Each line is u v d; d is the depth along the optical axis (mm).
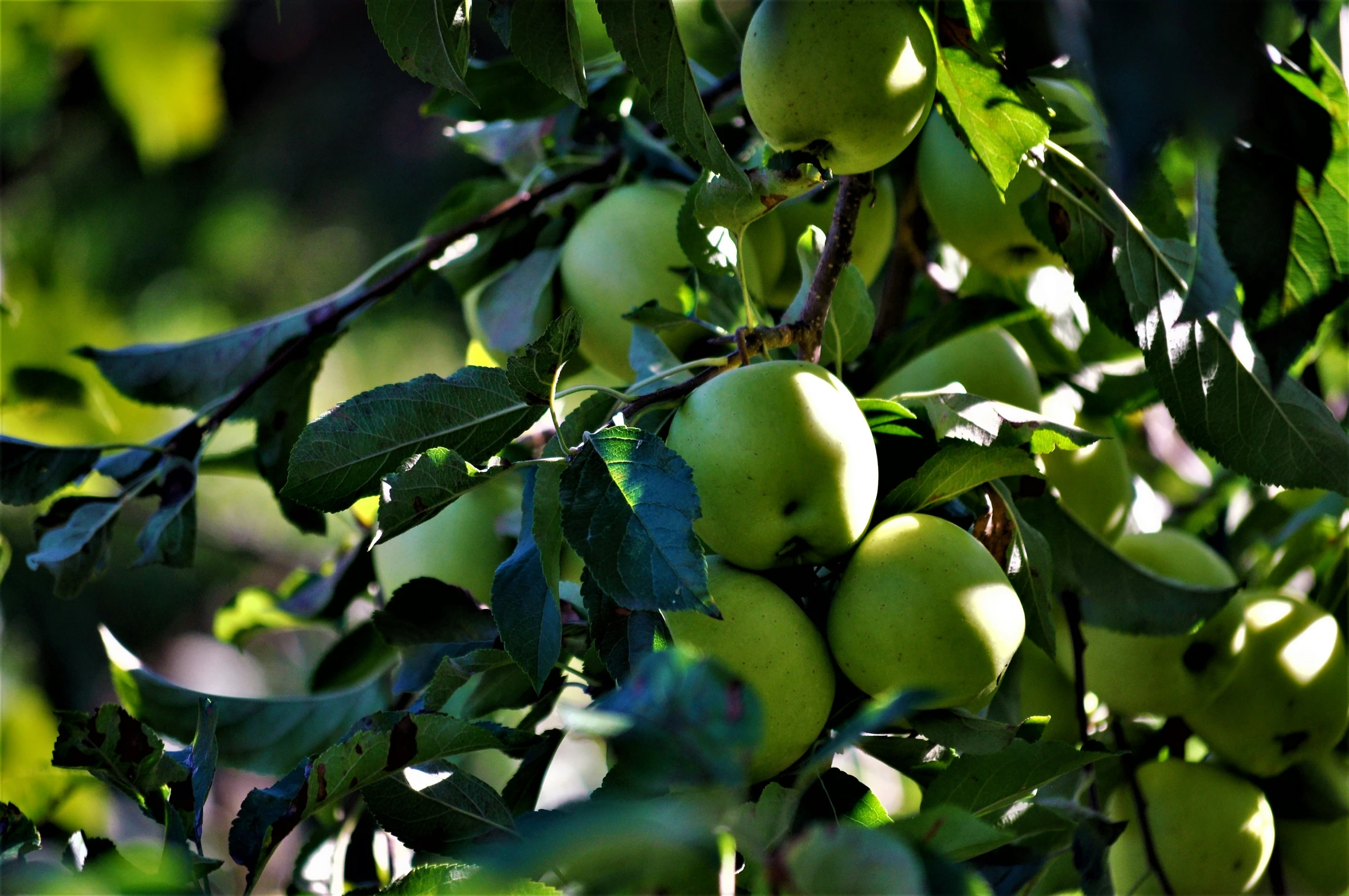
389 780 1191
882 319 1480
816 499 1189
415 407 1202
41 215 3449
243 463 1480
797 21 1200
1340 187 1195
